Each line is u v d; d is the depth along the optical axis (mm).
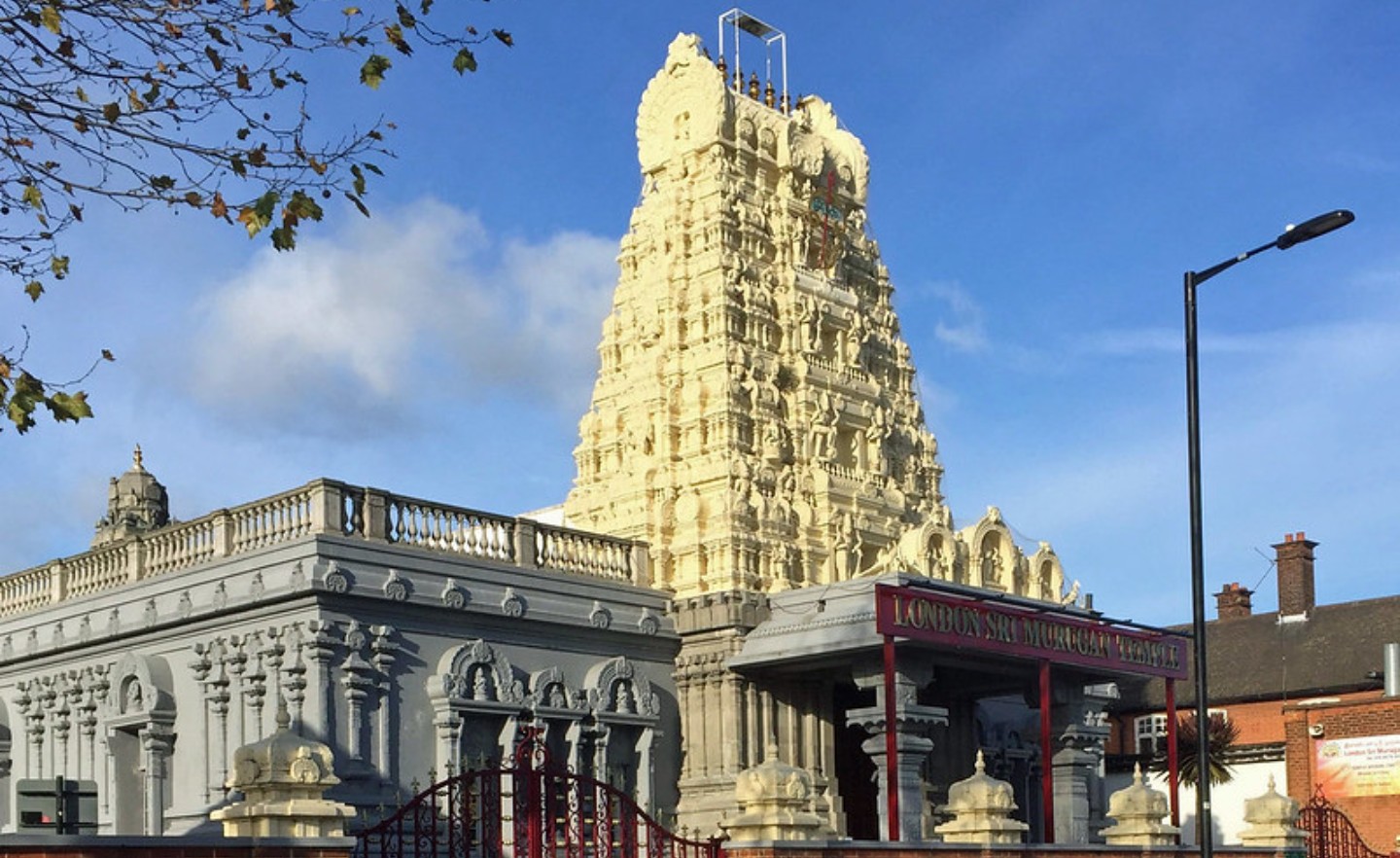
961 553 49312
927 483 56438
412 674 40594
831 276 54969
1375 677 64875
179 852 21609
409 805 24703
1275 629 70938
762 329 51719
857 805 49125
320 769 23453
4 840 20141
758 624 46344
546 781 26484
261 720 39406
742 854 27891
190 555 42938
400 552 40656
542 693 43344
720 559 47219
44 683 46406
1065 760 47406
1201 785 27141
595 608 45344
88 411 17453
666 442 49812
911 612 39781
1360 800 51188
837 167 56406
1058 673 46594
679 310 51219
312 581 38281
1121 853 35750
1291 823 40188
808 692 47438
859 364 54781
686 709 46875
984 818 33656
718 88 52531
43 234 17203
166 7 16938
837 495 51156
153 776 41469
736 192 52375
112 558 45500
